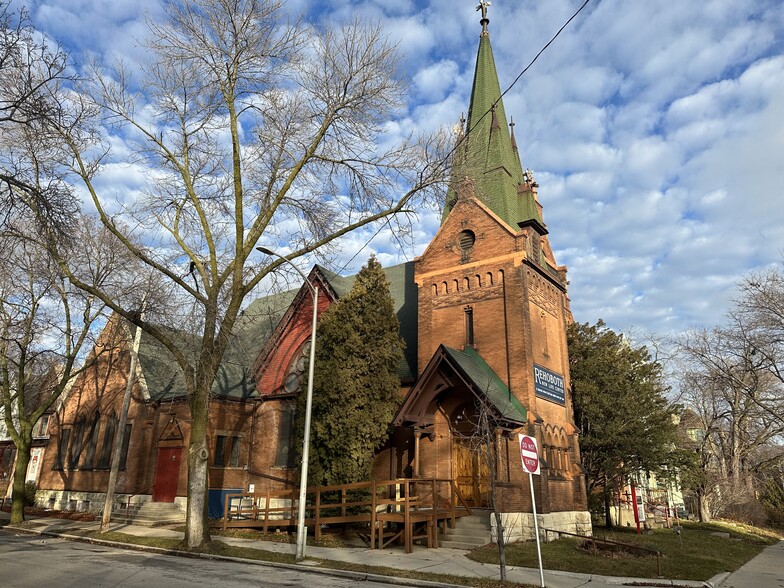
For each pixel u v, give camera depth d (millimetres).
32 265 19078
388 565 14289
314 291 18250
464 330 23484
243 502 26828
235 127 18469
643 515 34844
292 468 26281
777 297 31406
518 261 22672
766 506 45188
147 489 27203
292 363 28547
